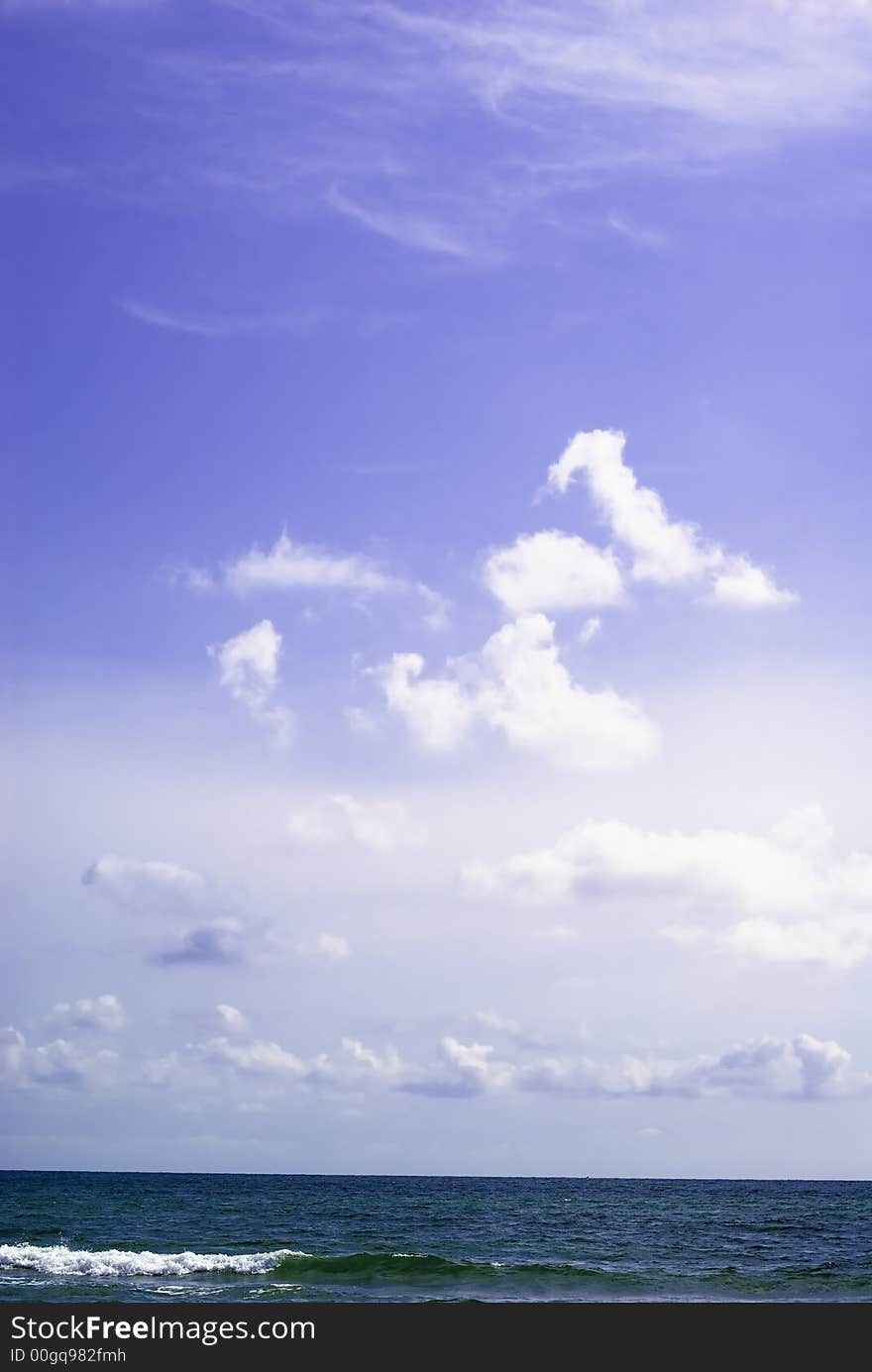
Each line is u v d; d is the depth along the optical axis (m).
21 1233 64.31
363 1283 42.53
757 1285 43.91
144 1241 60.62
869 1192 185.62
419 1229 73.62
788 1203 129.00
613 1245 63.25
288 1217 83.44
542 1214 97.06
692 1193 170.88
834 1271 49.41
